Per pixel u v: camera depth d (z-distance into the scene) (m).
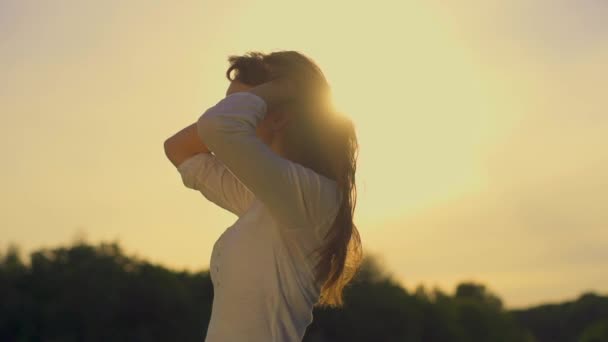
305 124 2.78
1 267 42.94
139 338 42.75
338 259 2.74
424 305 55.12
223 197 3.09
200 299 46.03
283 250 2.66
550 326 64.25
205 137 2.55
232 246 2.69
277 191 2.59
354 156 2.81
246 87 2.85
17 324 41.22
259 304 2.63
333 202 2.72
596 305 64.56
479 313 61.06
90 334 41.69
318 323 46.50
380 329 48.31
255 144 2.56
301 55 2.85
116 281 43.53
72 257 44.94
